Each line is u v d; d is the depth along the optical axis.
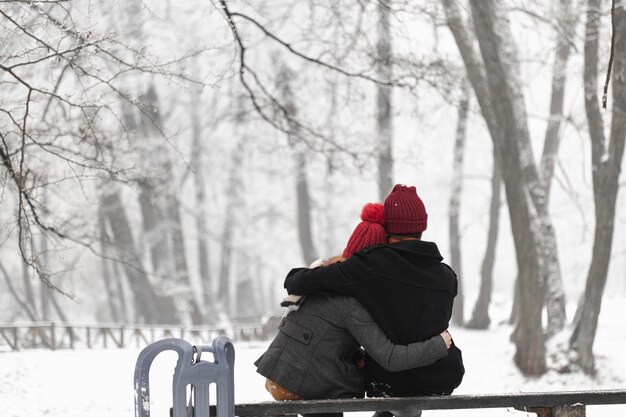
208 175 60.47
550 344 26.17
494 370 26.31
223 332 41.00
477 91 26.27
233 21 16.47
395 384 5.29
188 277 50.88
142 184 17.61
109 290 65.50
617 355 26.92
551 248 28.44
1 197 13.30
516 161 25.42
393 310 5.13
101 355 26.42
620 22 22.23
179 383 4.86
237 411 5.02
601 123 25.45
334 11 20.94
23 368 22.16
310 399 5.20
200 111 54.62
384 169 23.42
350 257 5.23
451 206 50.78
